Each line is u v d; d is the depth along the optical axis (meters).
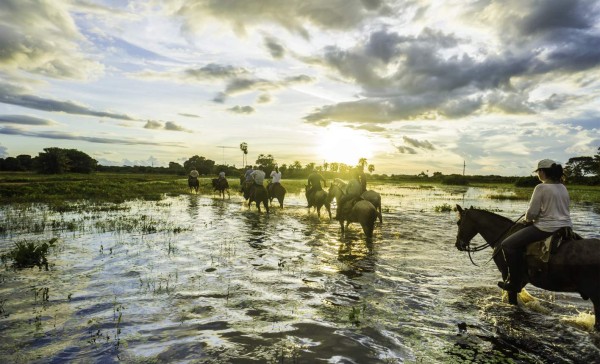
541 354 4.83
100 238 12.21
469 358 4.72
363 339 5.24
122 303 6.50
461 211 7.70
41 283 7.52
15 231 13.39
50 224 14.99
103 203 24.81
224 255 10.09
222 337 5.25
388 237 13.08
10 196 28.06
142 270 8.55
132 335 5.27
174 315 6.02
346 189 13.34
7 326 5.51
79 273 8.25
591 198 36.09
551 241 5.51
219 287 7.43
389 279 8.10
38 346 4.91
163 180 61.81
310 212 20.56
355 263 9.41
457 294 7.20
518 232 6.02
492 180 96.62
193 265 9.03
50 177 60.56
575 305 6.69
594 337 5.29
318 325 5.70
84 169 96.50
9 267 8.68
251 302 6.65
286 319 5.92
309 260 9.68
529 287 7.80
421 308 6.46
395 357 4.74
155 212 19.89
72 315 5.95
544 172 5.84
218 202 26.45
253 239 12.41
